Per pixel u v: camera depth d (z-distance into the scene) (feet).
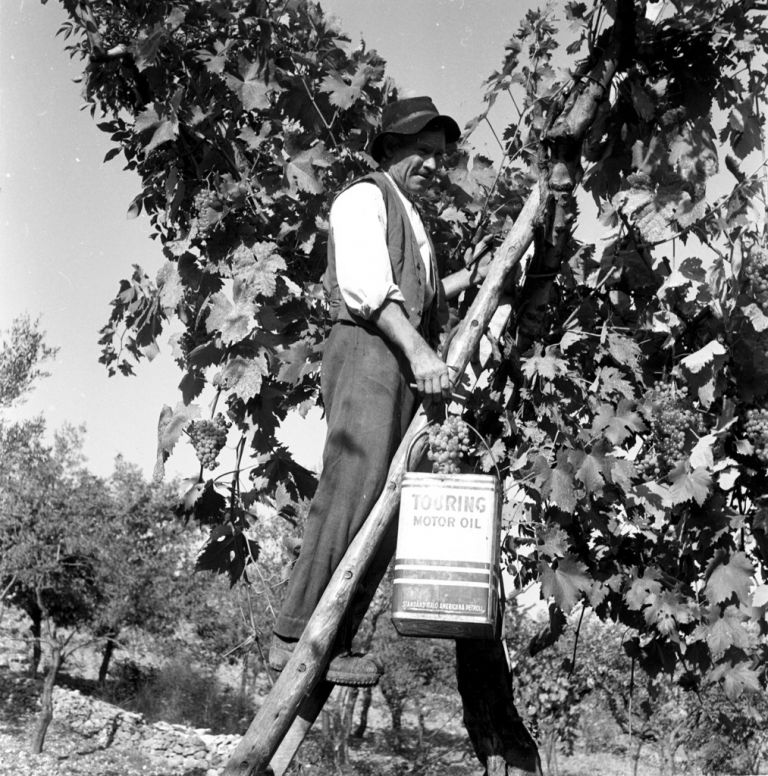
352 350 8.52
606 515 10.59
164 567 99.86
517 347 10.41
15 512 96.84
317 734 76.79
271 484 12.34
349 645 8.33
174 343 12.46
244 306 11.05
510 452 10.24
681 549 11.02
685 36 9.98
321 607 7.97
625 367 10.93
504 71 12.85
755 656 10.72
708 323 10.52
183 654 104.32
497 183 12.48
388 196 8.79
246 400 11.20
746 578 10.18
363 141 12.71
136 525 100.99
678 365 10.27
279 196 11.78
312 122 12.54
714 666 10.56
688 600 10.47
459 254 12.25
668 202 9.46
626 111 10.14
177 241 11.50
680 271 9.67
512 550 10.69
